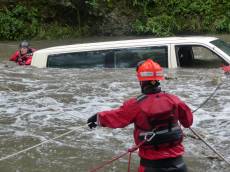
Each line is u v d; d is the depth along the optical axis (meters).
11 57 12.99
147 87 4.64
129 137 6.91
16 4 19.25
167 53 9.97
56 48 10.91
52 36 18.55
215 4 19.92
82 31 19.02
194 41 9.90
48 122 7.55
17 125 7.43
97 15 19.11
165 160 4.57
